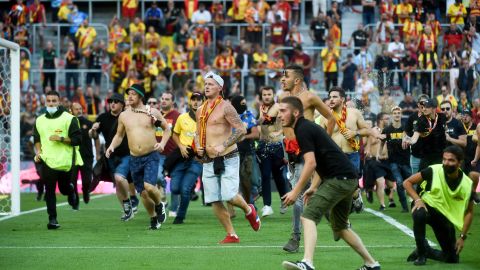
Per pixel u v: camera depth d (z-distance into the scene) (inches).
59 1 1780.3
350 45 1562.5
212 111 611.5
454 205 500.7
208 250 573.6
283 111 446.6
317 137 444.8
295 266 433.7
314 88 1542.8
